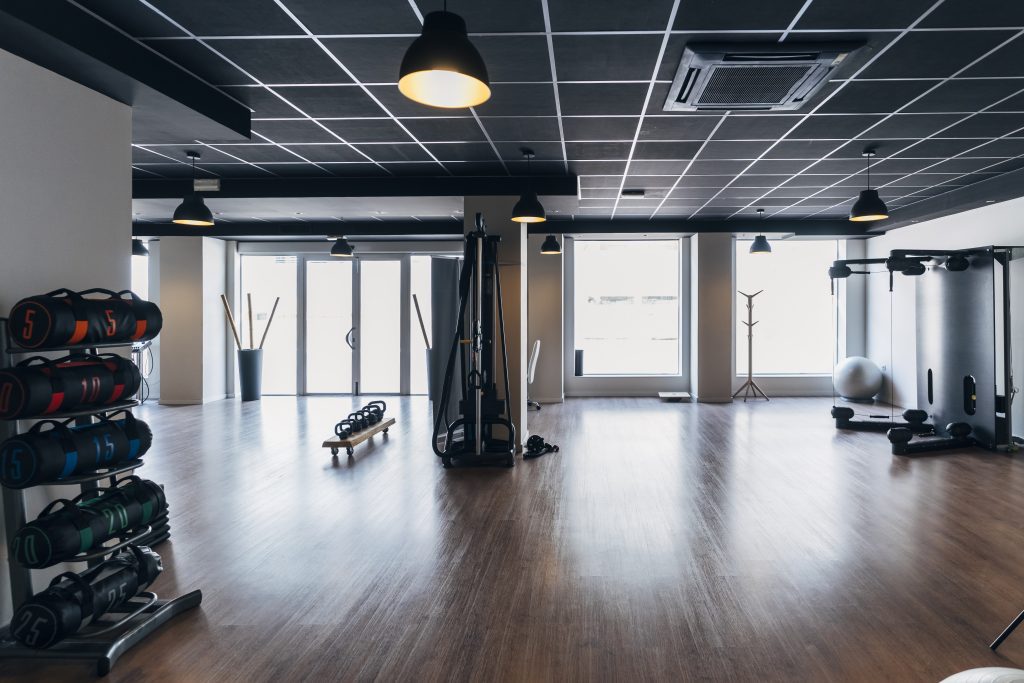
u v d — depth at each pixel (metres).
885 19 3.35
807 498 5.15
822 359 11.76
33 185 3.28
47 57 3.26
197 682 2.59
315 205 7.91
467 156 6.23
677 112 4.84
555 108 4.81
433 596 3.37
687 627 3.01
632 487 5.53
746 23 3.40
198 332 10.90
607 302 11.98
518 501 5.12
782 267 11.76
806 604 3.24
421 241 11.86
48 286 3.36
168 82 3.89
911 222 9.30
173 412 10.02
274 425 8.80
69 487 3.41
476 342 6.42
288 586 3.51
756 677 2.59
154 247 11.58
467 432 6.70
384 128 5.32
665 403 10.90
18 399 2.66
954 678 2.02
